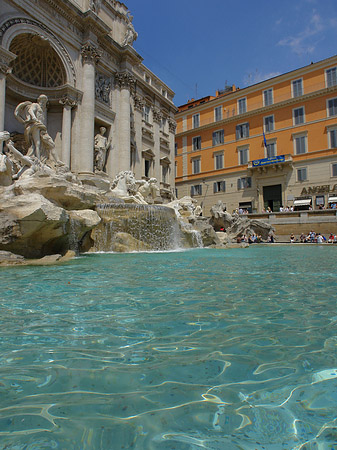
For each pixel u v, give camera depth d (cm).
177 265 916
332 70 3694
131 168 3384
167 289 547
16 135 2356
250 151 4334
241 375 234
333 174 3628
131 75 3195
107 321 364
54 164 1938
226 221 3228
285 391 212
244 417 184
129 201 2070
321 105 3756
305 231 3128
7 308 418
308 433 169
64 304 440
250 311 407
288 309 415
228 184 4528
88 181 2466
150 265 910
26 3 2245
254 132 4316
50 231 1050
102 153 2844
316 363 253
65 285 581
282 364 252
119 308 420
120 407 194
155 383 223
